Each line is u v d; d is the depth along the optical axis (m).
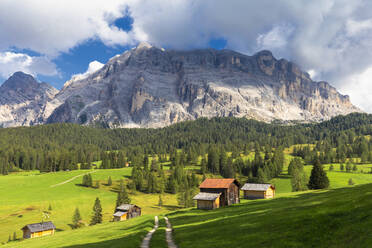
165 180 197.38
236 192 83.00
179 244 34.22
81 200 144.50
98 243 39.19
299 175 122.69
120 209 107.62
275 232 30.39
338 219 28.27
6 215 118.75
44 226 92.44
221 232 36.38
